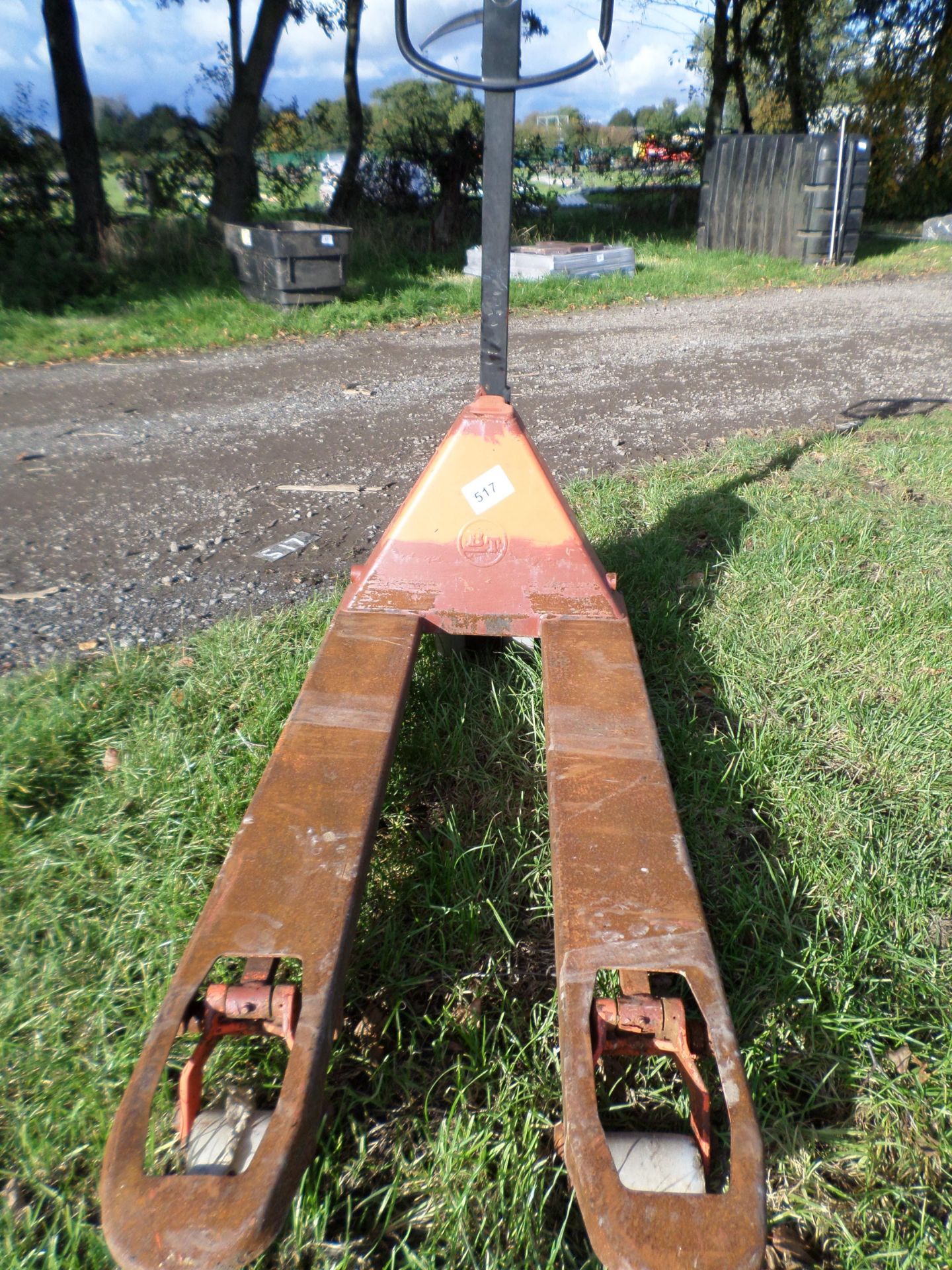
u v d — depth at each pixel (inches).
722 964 74.9
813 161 556.7
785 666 118.6
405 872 84.7
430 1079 66.6
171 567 151.8
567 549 93.7
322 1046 48.9
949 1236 56.1
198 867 83.4
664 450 212.1
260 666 113.8
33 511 177.8
